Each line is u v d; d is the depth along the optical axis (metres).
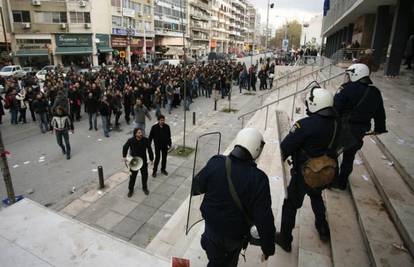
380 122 3.32
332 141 2.51
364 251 2.70
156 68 24.72
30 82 18.11
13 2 33.06
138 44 47.28
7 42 33.50
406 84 10.96
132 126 13.02
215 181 1.97
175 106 16.88
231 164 1.95
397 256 2.44
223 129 12.58
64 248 2.40
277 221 3.70
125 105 13.28
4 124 13.09
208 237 2.07
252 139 1.97
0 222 2.69
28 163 8.59
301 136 2.53
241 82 22.94
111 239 2.54
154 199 6.70
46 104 11.59
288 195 2.84
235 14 107.19
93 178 7.72
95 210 6.20
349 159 3.57
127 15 43.84
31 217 2.79
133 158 6.44
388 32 17.94
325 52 52.19
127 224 5.73
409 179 3.37
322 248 2.93
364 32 20.02
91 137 11.21
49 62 36.25
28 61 35.44
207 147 6.30
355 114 3.22
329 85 12.09
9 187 5.25
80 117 13.95
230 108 16.95
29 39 34.62
